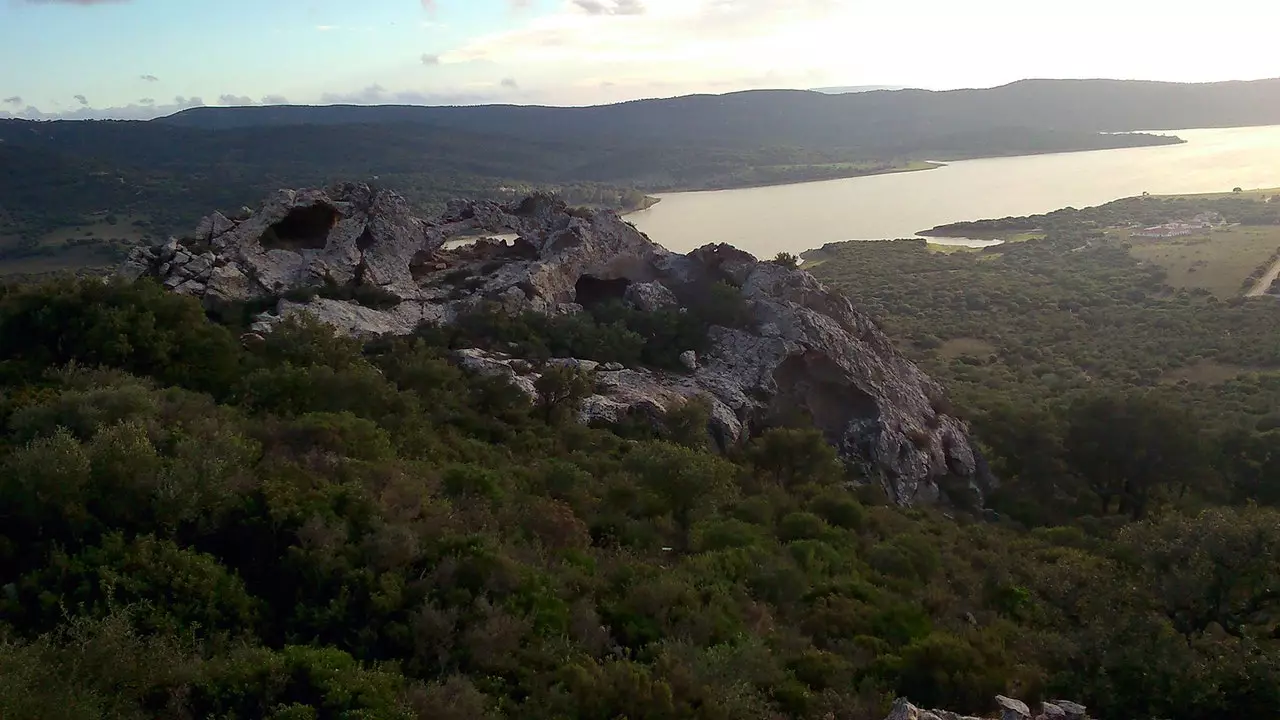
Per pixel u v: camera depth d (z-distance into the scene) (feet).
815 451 176.14
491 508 96.63
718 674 67.36
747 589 93.04
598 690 61.77
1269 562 79.77
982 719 64.44
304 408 129.70
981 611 99.04
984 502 222.07
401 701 55.72
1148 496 207.82
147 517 72.08
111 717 49.73
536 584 75.20
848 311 259.39
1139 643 71.20
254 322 193.36
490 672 63.82
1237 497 203.21
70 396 90.89
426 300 231.30
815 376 230.27
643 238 280.31
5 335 134.72
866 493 182.09
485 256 268.82
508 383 180.34
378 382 147.95
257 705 53.57
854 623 87.76
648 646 72.18
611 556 96.32
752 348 231.71
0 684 46.37
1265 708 62.85
